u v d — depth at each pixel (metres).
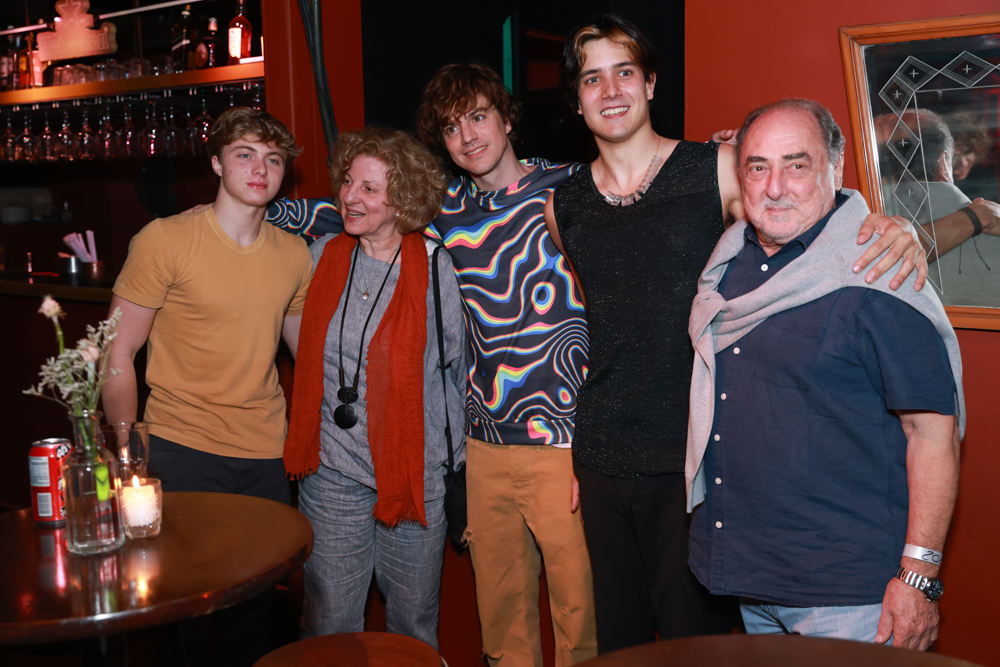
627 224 1.73
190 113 4.09
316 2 2.59
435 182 2.06
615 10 3.46
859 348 1.34
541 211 1.99
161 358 2.08
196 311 2.03
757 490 1.42
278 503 1.75
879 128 1.76
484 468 2.07
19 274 4.21
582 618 2.03
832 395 1.36
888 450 1.36
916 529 1.31
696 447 1.49
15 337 3.87
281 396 2.23
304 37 2.70
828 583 1.36
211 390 2.06
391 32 2.99
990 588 1.75
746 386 1.44
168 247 1.99
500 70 3.63
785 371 1.39
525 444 1.99
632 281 1.71
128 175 5.17
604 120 1.75
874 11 1.75
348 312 2.11
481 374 2.04
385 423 2.04
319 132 2.74
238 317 2.06
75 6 4.04
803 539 1.38
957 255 1.71
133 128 4.02
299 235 2.38
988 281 1.69
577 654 2.06
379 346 2.06
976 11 1.64
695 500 1.52
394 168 2.00
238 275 2.05
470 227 2.05
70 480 1.44
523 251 1.99
